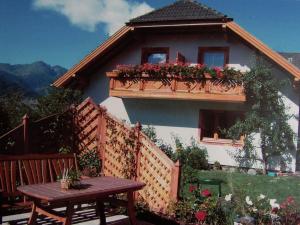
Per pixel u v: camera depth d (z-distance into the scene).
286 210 7.03
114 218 7.83
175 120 17.28
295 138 15.09
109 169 9.54
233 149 16.08
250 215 6.88
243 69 16.33
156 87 16.28
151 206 8.40
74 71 17.91
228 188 11.43
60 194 5.62
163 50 18.06
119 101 18.48
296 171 16.11
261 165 15.58
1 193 6.54
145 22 16.83
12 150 9.02
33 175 7.37
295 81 14.45
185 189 10.27
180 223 7.30
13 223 6.89
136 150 8.88
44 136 9.77
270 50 14.59
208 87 15.29
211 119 17.02
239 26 15.13
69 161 8.12
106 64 18.86
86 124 10.09
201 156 15.78
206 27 16.55
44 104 18.19
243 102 15.48
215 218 7.11
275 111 14.92
